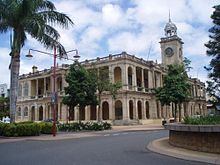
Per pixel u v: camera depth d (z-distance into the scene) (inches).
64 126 1425.9
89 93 1502.2
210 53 927.0
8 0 975.0
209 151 490.3
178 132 572.7
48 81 2802.7
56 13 1015.0
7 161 446.3
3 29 1000.9
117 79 2242.9
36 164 411.8
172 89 1748.3
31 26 986.7
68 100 1492.4
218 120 568.1
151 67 2426.2
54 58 1109.1
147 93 2310.5
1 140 876.0
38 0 983.6
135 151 546.3
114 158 458.6
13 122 999.6
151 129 1435.8
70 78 1505.9
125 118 2049.7
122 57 2117.4
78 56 1198.3
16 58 982.4
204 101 3321.9
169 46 2765.7
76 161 432.5
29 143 772.0
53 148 627.2
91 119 2308.1
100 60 2231.8
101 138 914.7
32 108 2815.0
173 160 433.7
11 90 981.8
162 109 2495.1
